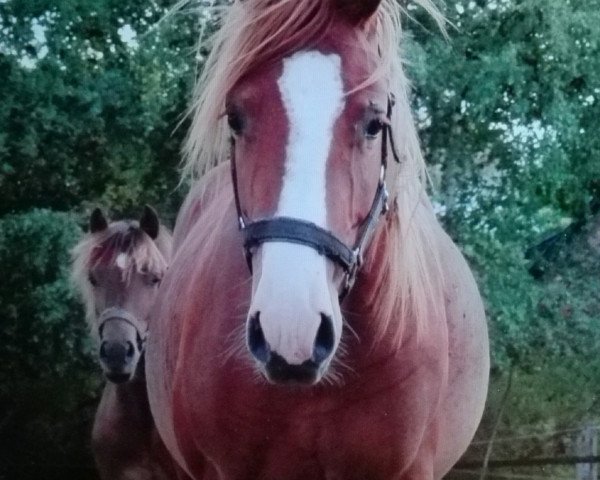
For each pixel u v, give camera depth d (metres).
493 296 8.60
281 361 2.22
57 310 8.78
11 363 9.72
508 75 8.44
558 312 8.98
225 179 3.60
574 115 8.91
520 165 8.94
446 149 8.93
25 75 8.76
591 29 8.73
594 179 9.22
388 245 2.71
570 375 9.22
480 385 3.42
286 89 2.41
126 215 9.98
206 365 2.83
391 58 2.55
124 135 9.05
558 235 9.45
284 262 2.29
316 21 2.49
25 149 8.74
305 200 2.33
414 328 2.80
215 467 2.96
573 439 9.92
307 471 2.84
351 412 2.75
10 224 8.70
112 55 9.07
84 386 10.07
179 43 8.67
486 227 9.03
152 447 5.63
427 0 2.86
